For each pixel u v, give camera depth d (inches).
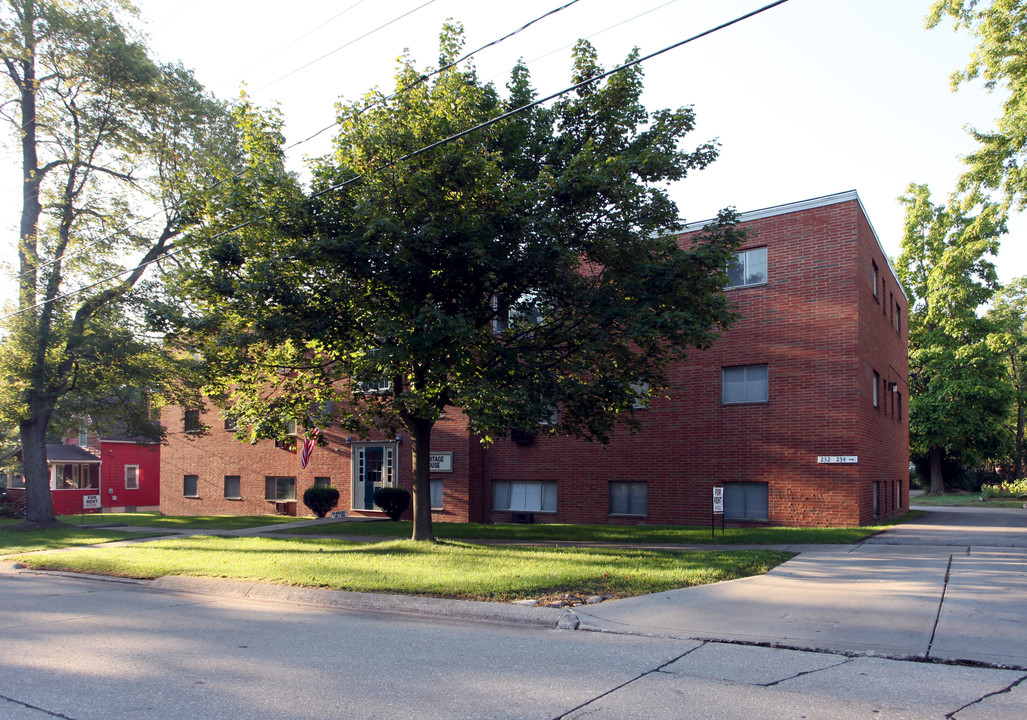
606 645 305.4
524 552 556.1
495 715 215.0
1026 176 821.9
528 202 515.2
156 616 386.0
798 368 735.1
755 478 749.9
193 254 624.4
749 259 775.1
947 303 1562.5
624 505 842.8
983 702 224.1
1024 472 2062.0
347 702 227.9
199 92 983.0
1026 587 386.3
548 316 581.0
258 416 625.9
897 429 983.0
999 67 814.5
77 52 912.3
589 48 579.5
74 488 1621.6
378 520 922.1
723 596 388.2
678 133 573.9
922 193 1657.2
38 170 967.6
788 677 253.8
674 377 807.1
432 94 558.3
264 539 737.0
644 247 571.8
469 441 938.7
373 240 522.6
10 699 233.3
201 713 218.2
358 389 642.2
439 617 377.1
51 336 915.4
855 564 476.7
